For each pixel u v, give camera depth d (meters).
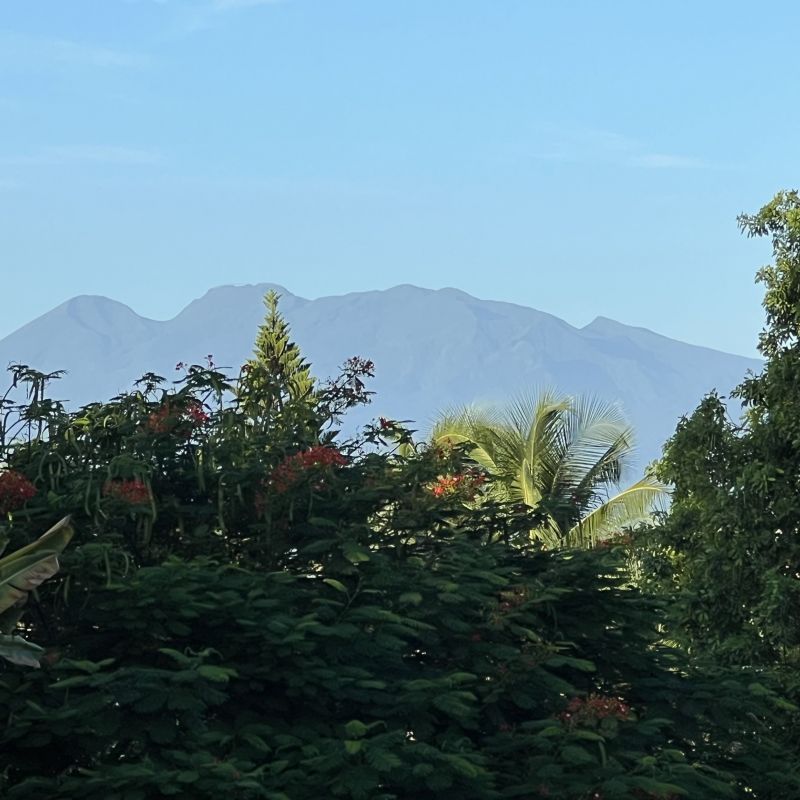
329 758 9.55
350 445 13.02
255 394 13.17
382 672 11.02
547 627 12.46
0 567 9.61
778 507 19.14
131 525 12.12
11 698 9.84
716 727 13.06
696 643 19.38
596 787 10.31
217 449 12.35
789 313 19.98
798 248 19.97
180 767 9.41
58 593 11.27
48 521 11.47
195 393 12.70
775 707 15.61
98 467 11.81
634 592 13.20
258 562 12.27
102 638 10.68
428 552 12.91
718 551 19.33
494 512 13.52
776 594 17.89
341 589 10.82
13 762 9.96
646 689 12.77
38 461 12.09
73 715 9.52
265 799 9.30
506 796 10.40
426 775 9.74
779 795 13.22
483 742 11.21
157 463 12.44
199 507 12.21
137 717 9.65
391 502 12.77
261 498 11.77
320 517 11.91
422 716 10.69
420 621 11.43
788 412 19.22
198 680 9.64
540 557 13.40
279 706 10.59
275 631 10.24
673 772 11.07
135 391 12.77
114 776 9.02
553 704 11.55
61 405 12.41
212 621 10.41
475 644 11.48
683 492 20.53
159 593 10.30
